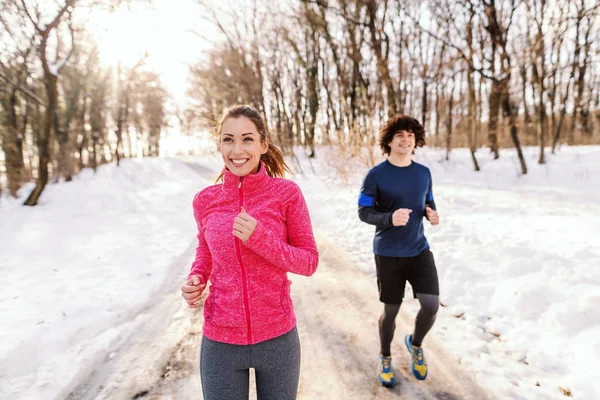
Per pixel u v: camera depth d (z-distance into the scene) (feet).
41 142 36.99
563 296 11.03
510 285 12.31
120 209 35.14
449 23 44.24
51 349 10.09
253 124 4.75
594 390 7.71
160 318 12.44
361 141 43.39
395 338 10.62
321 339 10.81
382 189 8.33
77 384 8.95
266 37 68.64
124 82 85.87
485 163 47.62
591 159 39.58
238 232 4.10
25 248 21.35
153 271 16.96
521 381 8.42
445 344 10.09
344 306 12.92
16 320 11.63
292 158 68.03
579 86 58.44
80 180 64.39
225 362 4.59
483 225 19.67
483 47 41.88
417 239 8.25
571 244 15.01
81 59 53.31
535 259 13.55
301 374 9.17
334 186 41.27
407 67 54.65
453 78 53.36
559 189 29.91
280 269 4.67
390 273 8.29
